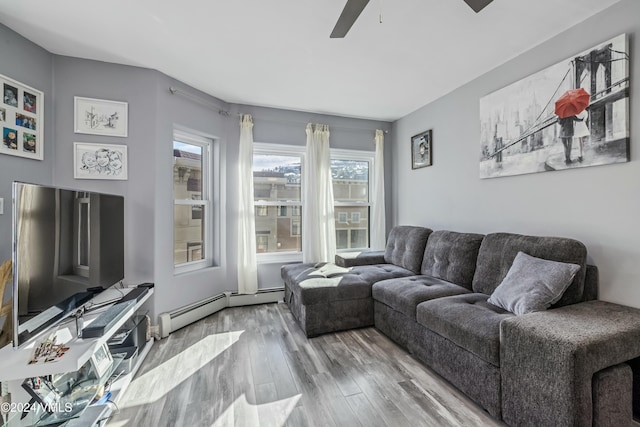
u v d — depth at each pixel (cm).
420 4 172
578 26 191
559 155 202
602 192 181
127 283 246
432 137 332
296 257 371
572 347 120
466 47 221
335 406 163
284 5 173
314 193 357
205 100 305
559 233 205
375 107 352
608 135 176
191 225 311
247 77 270
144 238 252
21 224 127
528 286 174
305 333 251
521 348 138
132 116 249
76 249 167
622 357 129
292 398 171
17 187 125
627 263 170
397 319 235
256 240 358
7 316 156
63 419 133
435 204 329
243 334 259
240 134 333
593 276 181
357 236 409
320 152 366
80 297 169
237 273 337
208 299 307
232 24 192
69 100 233
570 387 119
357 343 241
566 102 197
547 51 211
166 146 267
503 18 186
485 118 260
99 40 211
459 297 209
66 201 159
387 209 410
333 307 259
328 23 190
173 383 186
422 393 175
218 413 159
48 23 190
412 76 269
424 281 259
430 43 215
